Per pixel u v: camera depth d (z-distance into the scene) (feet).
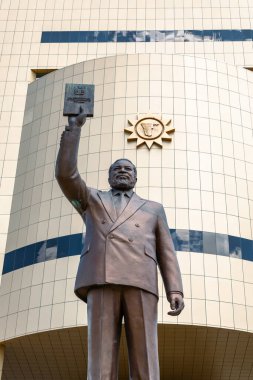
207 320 99.35
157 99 119.34
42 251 110.83
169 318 97.19
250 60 140.05
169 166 112.27
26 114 132.36
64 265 107.14
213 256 104.94
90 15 147.84
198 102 119.75
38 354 113.60
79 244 108.27
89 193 25.79
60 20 147.95
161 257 25.88
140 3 148.46
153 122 116.26
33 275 109.19
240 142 118.42
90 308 23.70
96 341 23.04
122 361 106.73
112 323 23.35
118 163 26.99
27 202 119.14
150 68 122.72
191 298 100.73
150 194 109.40
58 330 102.63
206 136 116.47
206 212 108.99
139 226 25.21
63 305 103.60
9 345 110.01
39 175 120.88
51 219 113.50
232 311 101.19
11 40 145.89
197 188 110.73
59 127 124.36
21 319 106.32
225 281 103.35
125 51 142.10
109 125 117.50
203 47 141.69
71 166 24.62
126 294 23.66
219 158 115.03
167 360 114.83
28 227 115.55
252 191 114.32
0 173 125.90
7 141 130.21
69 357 114.42
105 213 25.39
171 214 107.86
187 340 104.99
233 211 110.52
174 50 141.38
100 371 22.50
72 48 143.74
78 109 24.97
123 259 24.11
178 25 144.77
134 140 115.03
